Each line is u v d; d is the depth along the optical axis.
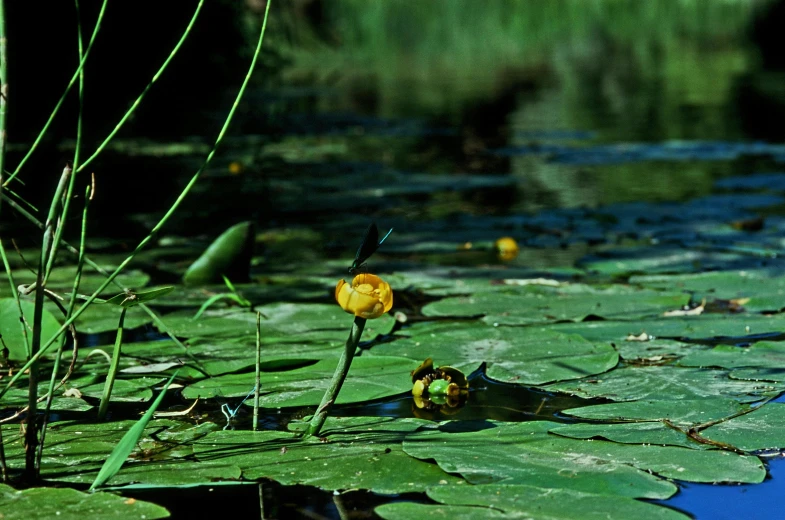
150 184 7.43
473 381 2.91
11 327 3.25
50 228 2.19
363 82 18.38
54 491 2.04
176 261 4.73
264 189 7.30
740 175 7.88
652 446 2.29
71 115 8.41
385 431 2.44
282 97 15.42
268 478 2.15
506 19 33.38
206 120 11.48
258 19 13.16
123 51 8.74
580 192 7.16
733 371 2.91
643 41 27.81
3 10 2.18
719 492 2.04
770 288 3.99
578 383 2.84
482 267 4.57
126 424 2.54
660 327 3.43
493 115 13.20
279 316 3.65
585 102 14.71
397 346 3.26
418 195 7.13
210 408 2.69
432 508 1.94
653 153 9.43
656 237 5.30
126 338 3.41
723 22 32.41
